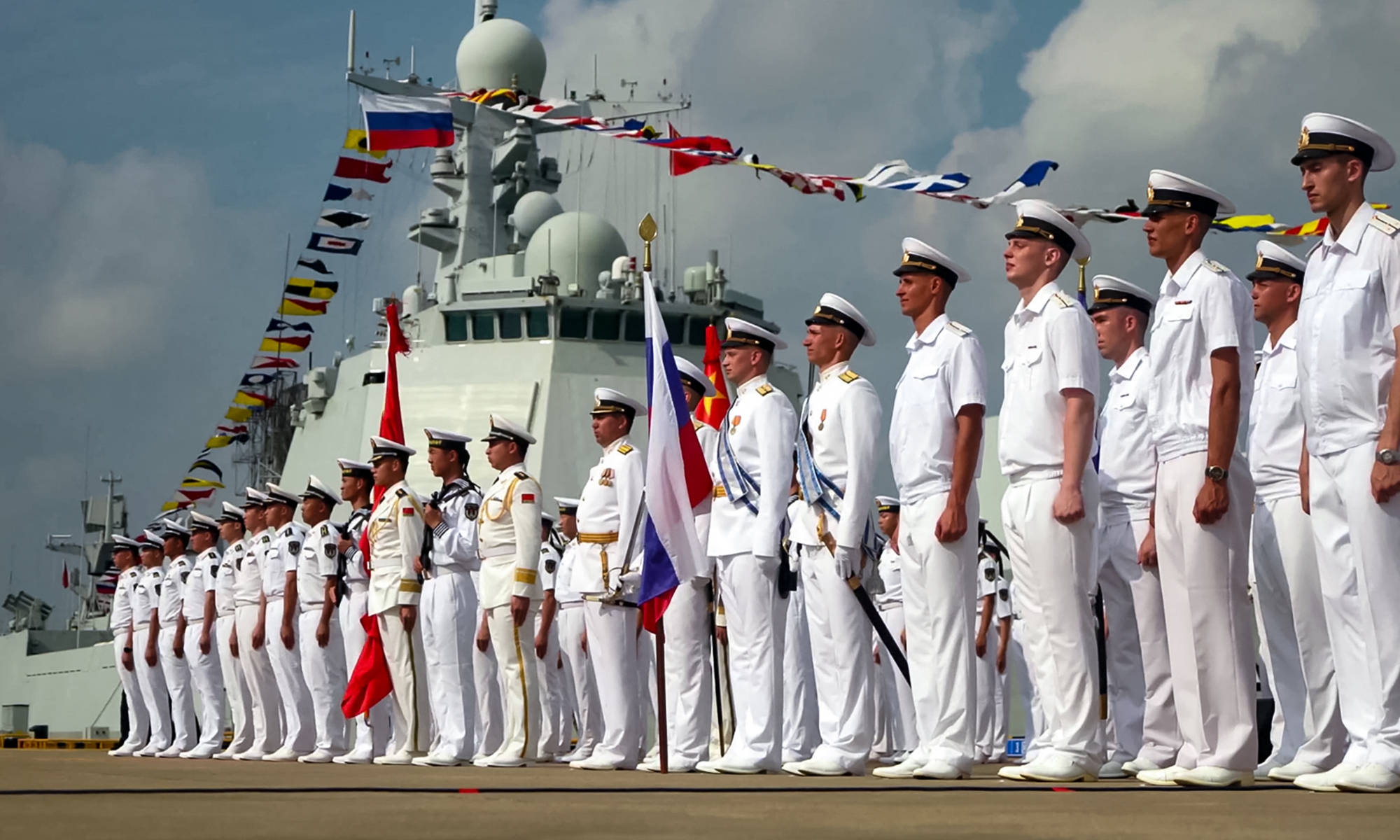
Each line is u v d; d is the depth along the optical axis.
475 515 11.20
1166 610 6.30
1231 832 3.40
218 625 14.58
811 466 7.73
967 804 4.48
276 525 13.87
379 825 3.59
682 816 3.98
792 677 10.73
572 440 21.48
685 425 7.95
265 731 13.62
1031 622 6.55
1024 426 6.62
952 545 6.97
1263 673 11.30
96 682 28.42
